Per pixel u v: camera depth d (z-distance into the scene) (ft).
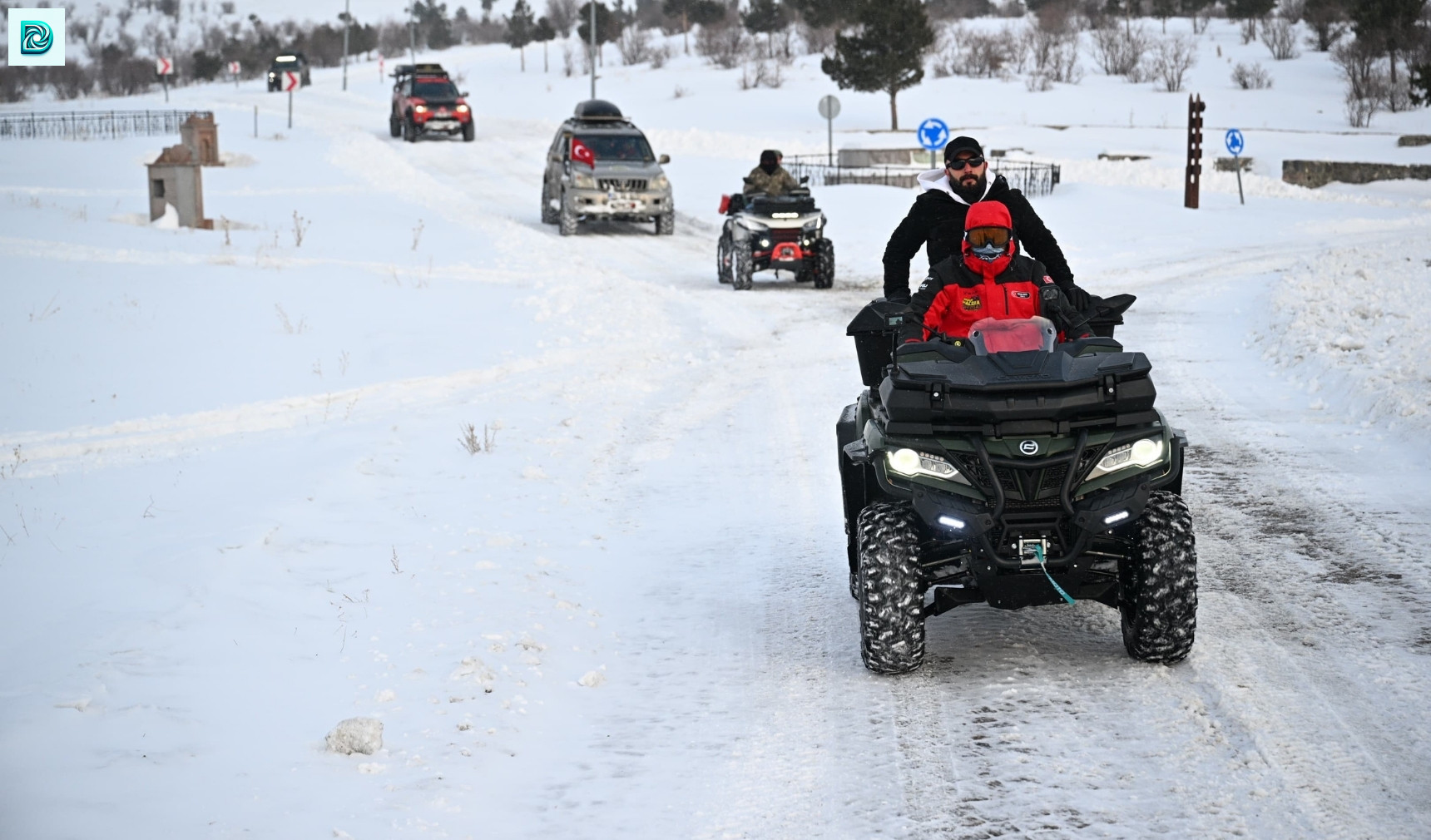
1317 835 14.70
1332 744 17.08
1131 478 19.35
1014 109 234.79
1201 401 41.93
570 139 103.60
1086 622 22.75
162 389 44.91
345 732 17.56
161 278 67.51
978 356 20.27
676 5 367.66
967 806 15.85
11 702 18.54
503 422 39.70
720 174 148.97
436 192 125.80
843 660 21.33
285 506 29.60
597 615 23.71
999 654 21.24
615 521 30.27
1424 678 19.19
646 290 71.36
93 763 16.75
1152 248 97.66
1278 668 19.84
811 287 77.25
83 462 35.42
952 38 312.29
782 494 32.42
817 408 42.83
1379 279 63.10
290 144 169.07
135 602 23.17
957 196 24.72
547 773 17.28
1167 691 19.16
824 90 264.93
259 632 21.94
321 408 42.55
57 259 72.08
